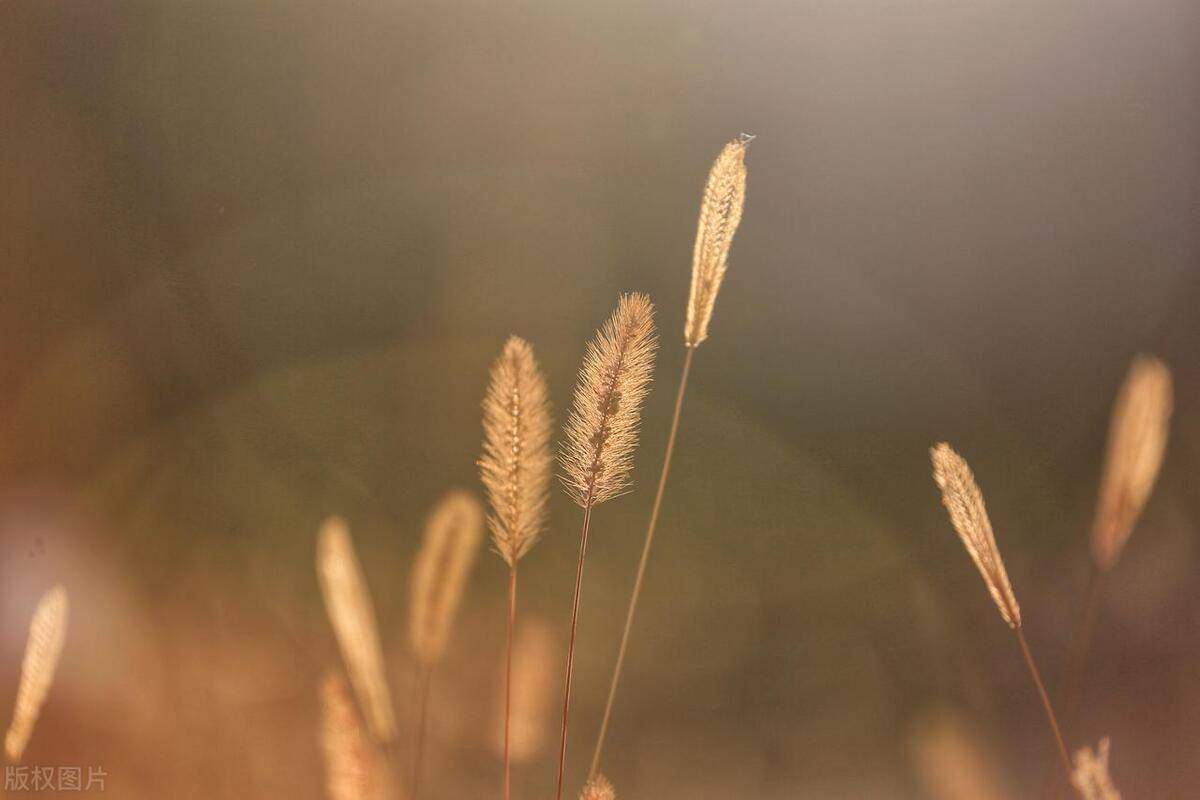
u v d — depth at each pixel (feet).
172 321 4.86
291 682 2.97
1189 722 3.01
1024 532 4.70
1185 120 5.18
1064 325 5.30
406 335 5.26
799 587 4.50
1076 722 3.25
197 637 3.15
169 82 5.21
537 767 3.25
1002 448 5.27
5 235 4.49
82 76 4.95
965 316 5.58
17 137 4.71
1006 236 5.54
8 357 4.32
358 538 4.10
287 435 4.66
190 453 4.41
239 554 3.84
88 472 4.19
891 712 3.45
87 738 2.50
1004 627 4.08
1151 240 5.15
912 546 4.90
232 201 5.28
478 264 5.57
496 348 5.34
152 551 3.74
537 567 4.26
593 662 3.97
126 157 5.05
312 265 5.35
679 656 4.00
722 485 5.22
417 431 4.84
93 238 4.78
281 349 5.12
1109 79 5.37
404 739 2.51
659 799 3.11
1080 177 5.38
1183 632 3.55
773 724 3.55
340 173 5.56
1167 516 3.99
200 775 2.41
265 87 5.41
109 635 3.01
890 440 5.53
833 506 5.09
